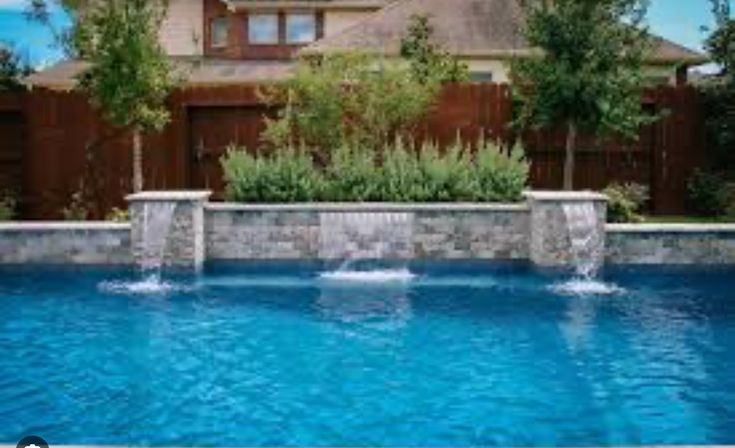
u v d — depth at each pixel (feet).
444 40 87.56
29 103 53.83
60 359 27.66
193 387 24.71
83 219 52.47
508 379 25.45
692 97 54.44
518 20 89.76
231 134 54.39
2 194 53.16
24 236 42.24
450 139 53.57
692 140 54.65
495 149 46.26
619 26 50.78
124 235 42.04
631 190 50.52
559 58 50.60
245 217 42.45
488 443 20.40
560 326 32.01
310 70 51.75
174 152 54.19
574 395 24.02
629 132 50.72
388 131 52.37
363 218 42.42
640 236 41.39
